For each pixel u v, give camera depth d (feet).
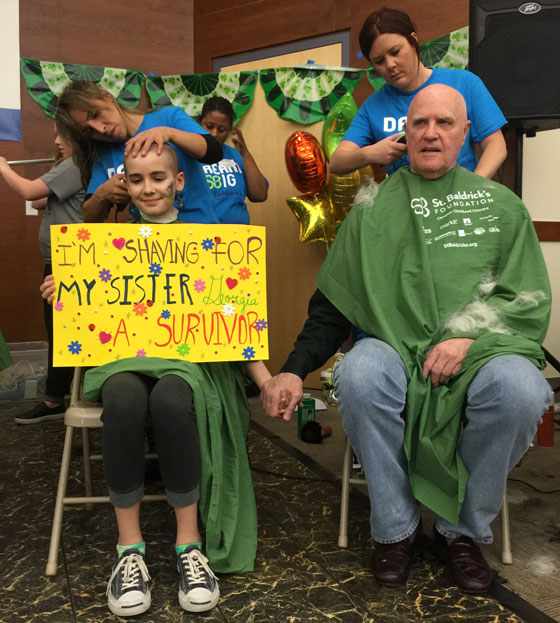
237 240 5.29
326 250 11.68
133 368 4.85
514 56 7.79
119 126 6.07
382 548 5.19
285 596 4.84
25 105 12.48
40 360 11.80
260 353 5.32
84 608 4.69
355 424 4.87
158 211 5.36
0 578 5.14
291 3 12.62
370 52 6.55
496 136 6.57
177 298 5.17
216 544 4.99
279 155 11.79
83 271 5.06
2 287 12.72
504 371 4.63
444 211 5.34
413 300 5.16
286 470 7.79
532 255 5.22
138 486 4.77
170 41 13.75
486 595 4.85
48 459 8.18
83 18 13.00
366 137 7.06
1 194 12.51
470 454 4.87
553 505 6.64
